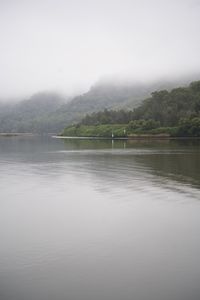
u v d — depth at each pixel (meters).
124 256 13.02
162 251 13.45
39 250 13.62
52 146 92.31
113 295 10.41
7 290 10.70
